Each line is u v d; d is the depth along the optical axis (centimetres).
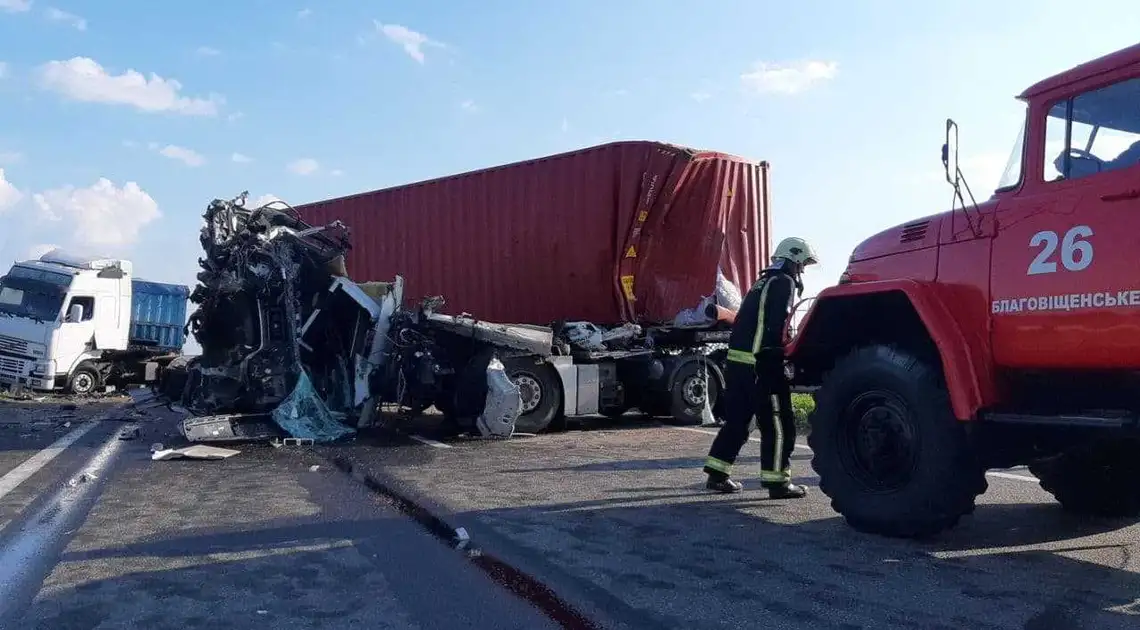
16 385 1856
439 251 1382
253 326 1016
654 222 1194
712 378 1281
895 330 554
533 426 1110
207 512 596
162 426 1175
